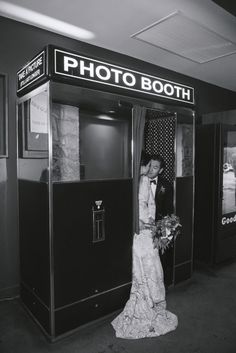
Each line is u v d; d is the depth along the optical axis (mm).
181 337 2201
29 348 2090
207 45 3283
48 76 1994
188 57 3699
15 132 2785
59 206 2119
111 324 2373
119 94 2443
